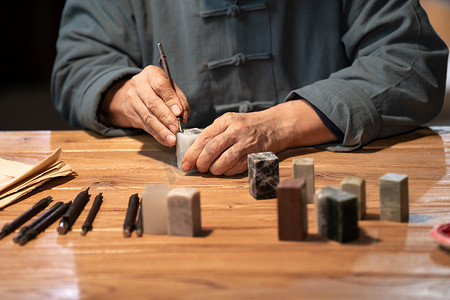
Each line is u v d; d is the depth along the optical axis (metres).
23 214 1.00
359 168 1.24
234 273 0.77
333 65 1.75
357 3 1.65
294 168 1.04
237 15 1.71
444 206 1.00
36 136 1.65
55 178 1.24
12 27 7.43
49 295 0.73
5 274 0.79
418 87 1.47
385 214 0.94
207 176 1.23
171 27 1.78
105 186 1.18
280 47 1.73
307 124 1.38
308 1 1.72
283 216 0.86
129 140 1.57
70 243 0.89
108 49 1.78
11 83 7.51
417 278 0.74
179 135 1.26
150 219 0.91
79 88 1.69
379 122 1.41
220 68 1.75
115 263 0.81
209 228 0.93
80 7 1.82
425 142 1.44
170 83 1.33
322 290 0.71
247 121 1.29
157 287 0.73
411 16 1.52
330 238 0.87
